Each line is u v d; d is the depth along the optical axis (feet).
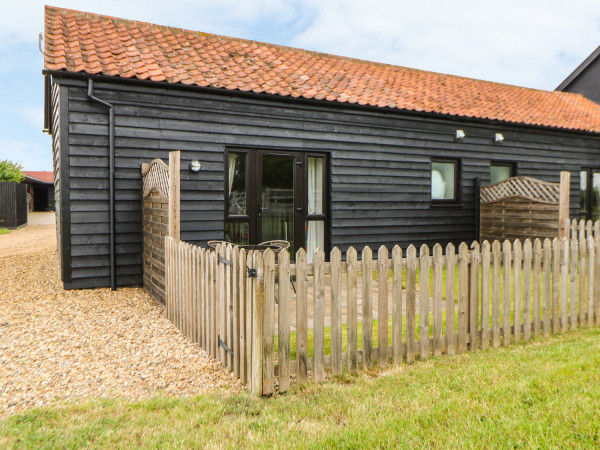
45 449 7.93
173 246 16.97
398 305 12.78
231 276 12.07
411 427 8.52
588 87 50.90
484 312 14.26
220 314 12.80
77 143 21.99
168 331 16.19
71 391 11.03
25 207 77.10
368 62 38.11
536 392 9.93
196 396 10.59
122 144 22.94
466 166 34.32
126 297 21.17
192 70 25.67
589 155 40.78
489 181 35.58
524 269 15.05
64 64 21.52
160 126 23.82
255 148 26.71
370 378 11.81
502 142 35.81
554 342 14.76
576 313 16.37
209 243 19.83
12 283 24.06
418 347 13.37
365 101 29.09
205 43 30.45
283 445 8.06
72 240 22.15
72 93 21.83
